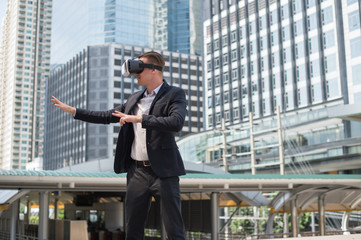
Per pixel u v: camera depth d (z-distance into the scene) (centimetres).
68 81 12594
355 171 5475
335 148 5334
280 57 7575
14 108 17062
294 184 2036
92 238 2552
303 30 7131
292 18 7388
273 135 5988
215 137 6369
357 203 2592
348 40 6119
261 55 8044
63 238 1884
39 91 17550
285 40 7519
